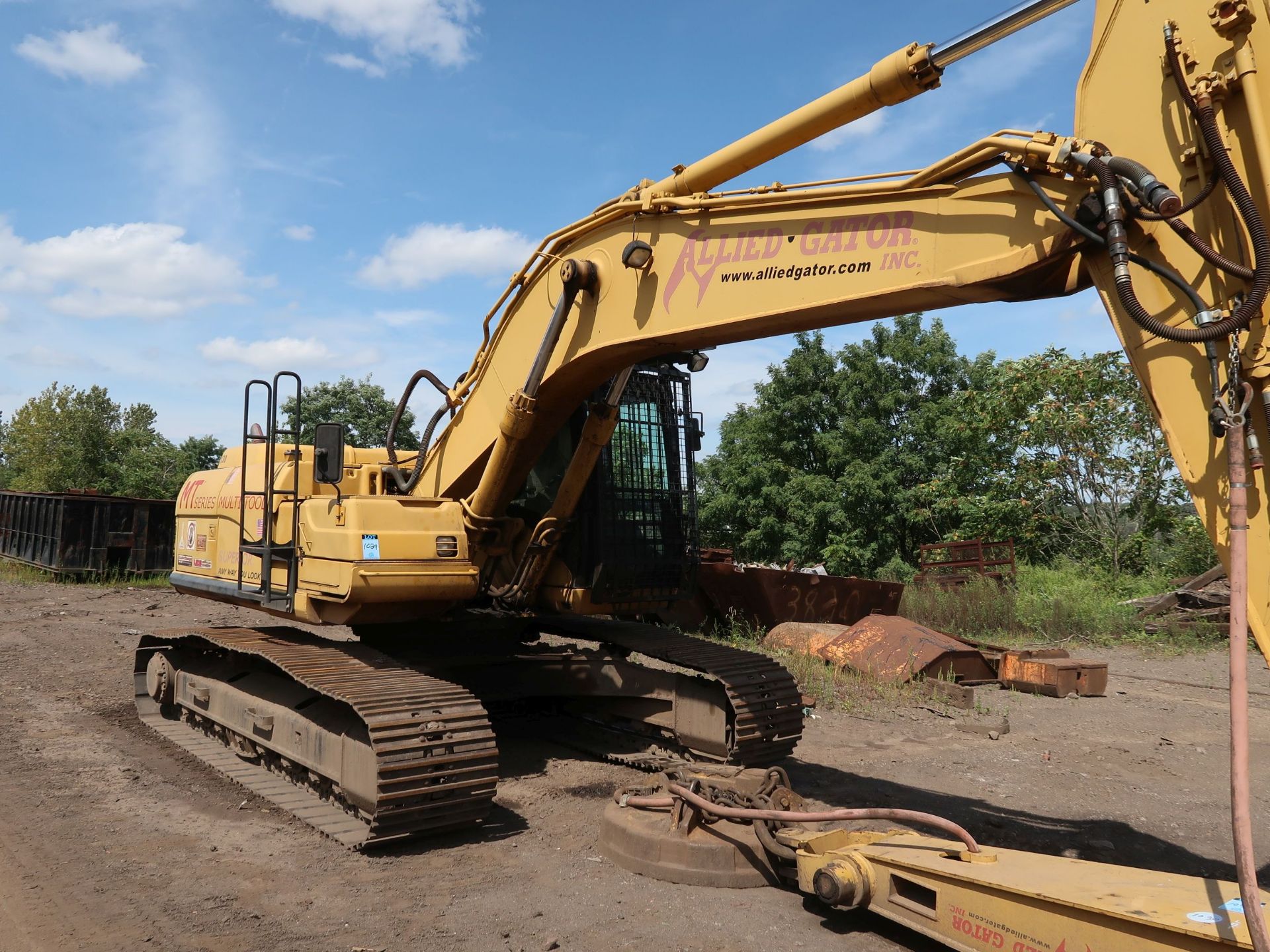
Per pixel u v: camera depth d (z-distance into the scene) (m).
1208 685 11.52
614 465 6.86
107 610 15.59
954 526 25.11
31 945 3.85
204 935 3.98
